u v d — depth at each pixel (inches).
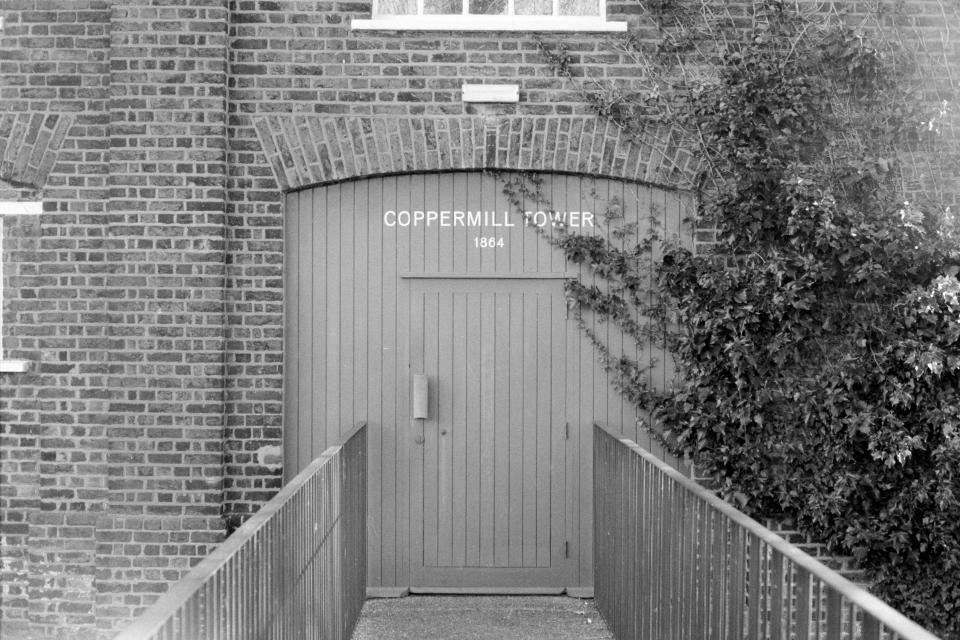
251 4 280.2
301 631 175.5
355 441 257.9
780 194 276.2
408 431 288.5
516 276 286.7
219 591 119.2
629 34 281.9
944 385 275.0
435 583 288.7
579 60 282.0
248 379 280.8
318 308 286.2
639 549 214.4
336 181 284.0
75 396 279.7
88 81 279.9
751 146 278.8
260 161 280.4
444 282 287.3
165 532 275.0
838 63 281.6
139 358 275.6
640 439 286.4
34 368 280.5
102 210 279.9
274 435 280.8
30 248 280.5
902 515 275.4
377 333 287.0
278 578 154.6
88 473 279.1
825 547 281.6
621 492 235.6
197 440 276.1
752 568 141.4
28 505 281.6
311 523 185.9
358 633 254.5
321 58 280.8
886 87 281.1
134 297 275.9
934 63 283.3
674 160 281.3
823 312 277.9
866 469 277.9
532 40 281.6
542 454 288.4
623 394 286.0
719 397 279.0
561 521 288.7
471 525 289.4
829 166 280.4
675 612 183.6
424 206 286.7
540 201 286.2
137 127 275.4
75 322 279.9
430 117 280.8
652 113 281.0
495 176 286.4
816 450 278.8
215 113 275.7
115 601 274.5
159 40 275.4
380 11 287.0
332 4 281.0
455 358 288.5
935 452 271.1
